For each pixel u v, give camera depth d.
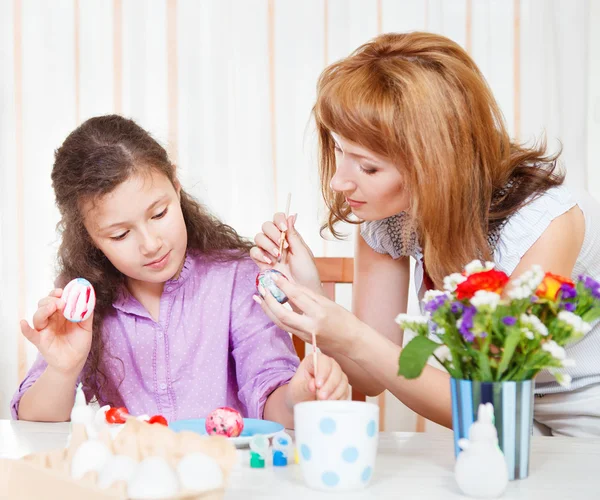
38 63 2.47
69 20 2.47
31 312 2.45
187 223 1.53
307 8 2.43
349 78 1.17
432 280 1.38
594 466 0.92
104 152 1.26
